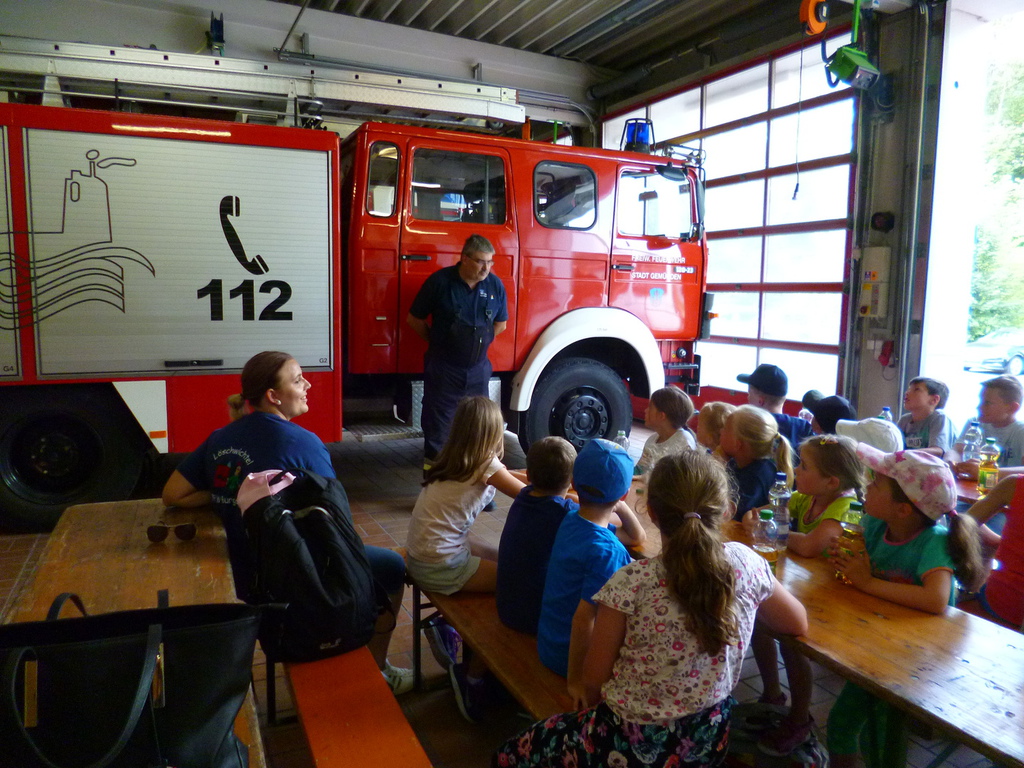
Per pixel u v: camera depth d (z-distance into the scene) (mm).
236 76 4902
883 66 6516
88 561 2168
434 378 4891
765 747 2188
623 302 5867
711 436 3438
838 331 7121
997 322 9008
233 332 4445
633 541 2568
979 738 1407
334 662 2248
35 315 4020
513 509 2482
